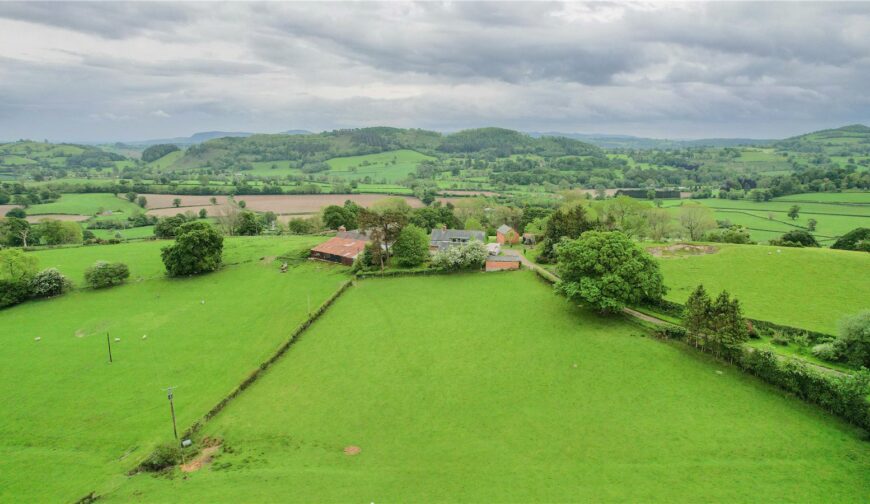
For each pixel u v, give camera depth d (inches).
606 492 1820.9
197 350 3238.2
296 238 6102.4
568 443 2126.0
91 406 2613.2
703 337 2807.6
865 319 2487.7
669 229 6067.9
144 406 2598.4
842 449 1967.3
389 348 3127.5
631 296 3166.8
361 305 3865.7
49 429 2423.7
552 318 3393.2
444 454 2098.9
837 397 2167.8
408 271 4517.7
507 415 2361.0
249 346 3257.9
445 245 5157.5
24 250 5452.8
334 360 3009.4
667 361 2723.9
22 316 3870.6
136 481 2015.3
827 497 1732.3
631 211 5900.6
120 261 4955.7
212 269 4795.8
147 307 4015.8
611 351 2878.9
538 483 1889.8
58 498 1939.0
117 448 2262.6
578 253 3420.3
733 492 1784.0
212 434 2329.0
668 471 1913.1
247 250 5403.5
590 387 2546.8
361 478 1967.3
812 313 3068.4
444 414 2399.1
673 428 2171.5
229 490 1920.5
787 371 2373.3
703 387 2461.9
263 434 2306.8
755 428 2129.7
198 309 3944.4
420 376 2768.2
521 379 2674.7
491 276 4367.6
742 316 2790.4
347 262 4832.7
